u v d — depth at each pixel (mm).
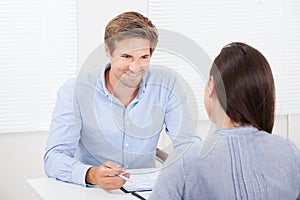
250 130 1624
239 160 1594
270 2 4008
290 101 4113
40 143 3727
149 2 3820
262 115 1623
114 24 1911
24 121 3664
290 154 1657
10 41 3598
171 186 1576
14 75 3623
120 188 2225
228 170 1581
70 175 2309
